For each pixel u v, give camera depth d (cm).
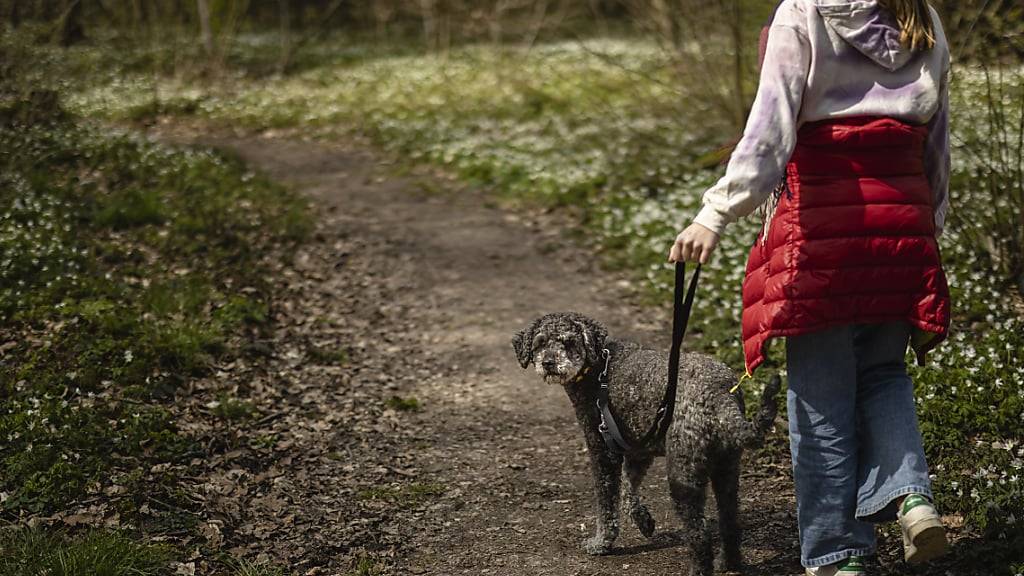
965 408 482
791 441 323
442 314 802
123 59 2061
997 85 838
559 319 383
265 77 2125
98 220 931
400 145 1470
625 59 2094
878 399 313
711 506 448
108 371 588
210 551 407
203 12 2077
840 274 301
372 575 396
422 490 485
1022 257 681
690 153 1244
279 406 598
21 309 680
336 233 1028
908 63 302
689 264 828
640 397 366
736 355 626
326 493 482
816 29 298
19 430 493
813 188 304
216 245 910
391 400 616
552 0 2620
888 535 391
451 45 2567
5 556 379
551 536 432
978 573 352
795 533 413
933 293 303
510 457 531
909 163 305
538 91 1800
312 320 768
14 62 1180
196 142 1512
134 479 460
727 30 1229
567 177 1183
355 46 2592
